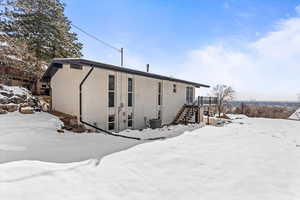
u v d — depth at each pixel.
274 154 5.79
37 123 7.14
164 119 13.72
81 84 8.20
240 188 3.50
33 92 10.94
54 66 8.73
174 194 3.22
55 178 3.42
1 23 14.16
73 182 3.37
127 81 10.63
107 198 2.98
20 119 7.21
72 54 17.58
